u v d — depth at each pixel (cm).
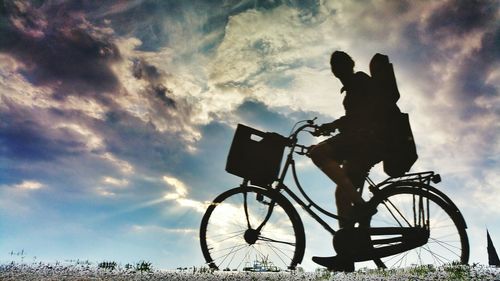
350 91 443
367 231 426
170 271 407
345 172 448
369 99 430
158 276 336
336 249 430
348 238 425
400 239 432
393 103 437
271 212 466
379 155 430
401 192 445
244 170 459
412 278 326
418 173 446
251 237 461
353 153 433
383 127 428
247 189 474
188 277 337
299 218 457
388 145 427
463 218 440
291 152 466
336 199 461
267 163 459
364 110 430
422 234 430
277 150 462
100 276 324
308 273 403
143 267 415
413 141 434
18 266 387
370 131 426
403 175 440
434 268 398
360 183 449
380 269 431
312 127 456
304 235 453
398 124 432
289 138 462
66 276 317
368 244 424
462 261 436
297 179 462
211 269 444
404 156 429
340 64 450
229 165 461
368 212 434
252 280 337
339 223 453
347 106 443
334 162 430
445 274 348
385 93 434
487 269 382
